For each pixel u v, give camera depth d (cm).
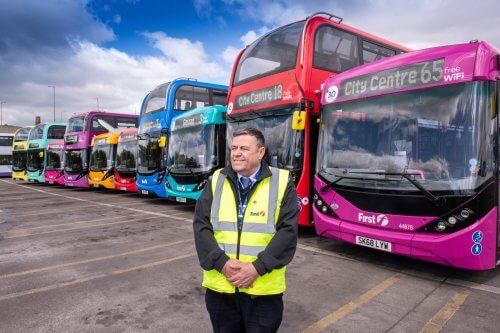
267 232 216
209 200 230
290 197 224
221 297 225
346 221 528
